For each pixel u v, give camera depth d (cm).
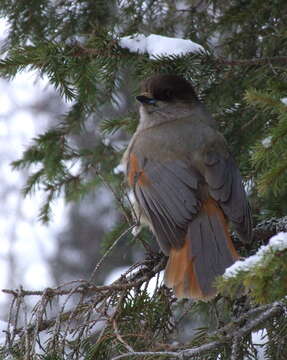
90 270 1778
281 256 633
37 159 1254
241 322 755
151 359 744
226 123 1053
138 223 935
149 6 1175
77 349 772
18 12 1171
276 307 690
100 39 965
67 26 1171
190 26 1144
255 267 629
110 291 820
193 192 938
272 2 1045
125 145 1259
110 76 1020
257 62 977
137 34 997
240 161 1023
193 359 770
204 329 829
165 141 1008
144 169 998
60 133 1226
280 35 1015
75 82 999
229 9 1079
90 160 1252
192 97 1053
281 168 763
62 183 1263
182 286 835
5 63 967
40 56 962
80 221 1827
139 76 1033
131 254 1697
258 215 1014
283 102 755
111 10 1174
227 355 768
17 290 783
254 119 996
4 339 821
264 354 805
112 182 1255
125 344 718
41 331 819
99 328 858
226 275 639
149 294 844
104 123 1145
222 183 934
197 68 979
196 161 974
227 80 1012
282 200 1002
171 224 924
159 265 888
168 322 834
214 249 868
